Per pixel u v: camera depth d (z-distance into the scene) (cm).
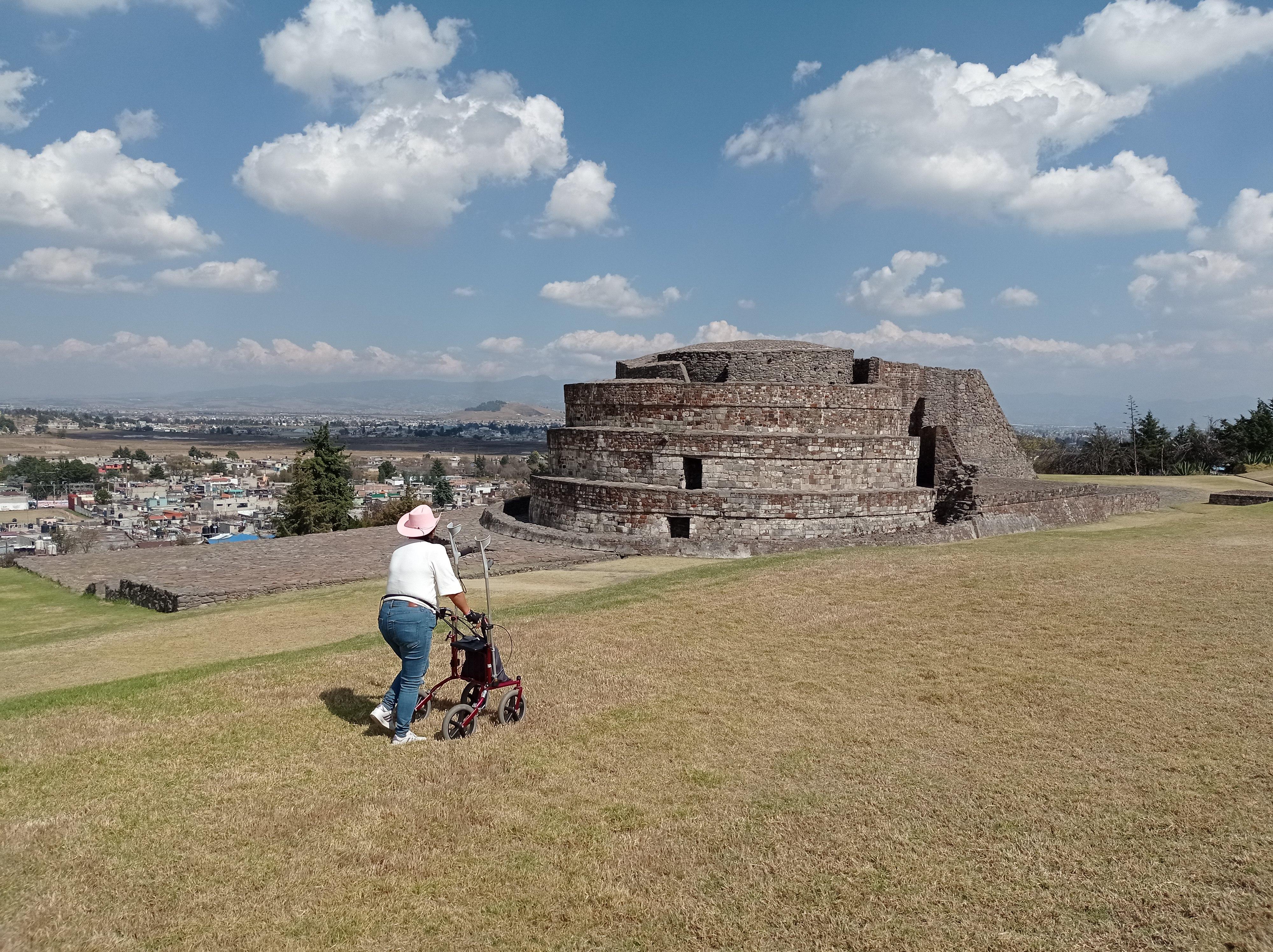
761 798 845
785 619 1616
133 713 1088
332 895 669
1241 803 811
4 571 3341
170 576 2714
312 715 1088
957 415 4912
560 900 664
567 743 994
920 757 949
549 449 3966
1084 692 1141
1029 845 745
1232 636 1345
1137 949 597
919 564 2092
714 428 3375
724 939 613
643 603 1791
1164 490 4800
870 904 658
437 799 841
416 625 973
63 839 748
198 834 764
